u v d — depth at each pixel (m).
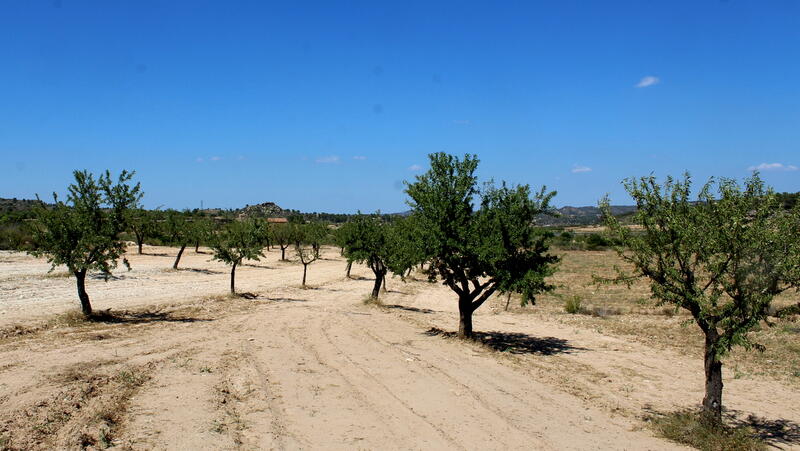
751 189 9.33
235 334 17.22
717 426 9.88
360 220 30.86
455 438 8.84
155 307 22.47
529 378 13.81
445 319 25.86
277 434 8.46
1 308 19.19
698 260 9.79
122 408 9.20
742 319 9.52
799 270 8.92
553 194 17.44
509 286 17.09
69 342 14.38
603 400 12.34
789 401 13.30
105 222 19.00
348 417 9.52
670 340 21.48
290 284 38.19
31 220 18.58
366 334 18.70
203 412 9.23
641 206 10.32
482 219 17.28
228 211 122.81
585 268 57.56
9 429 7.75
